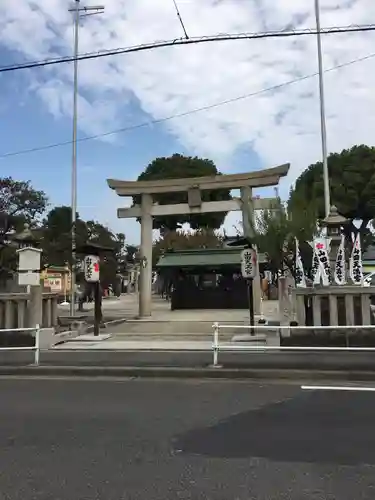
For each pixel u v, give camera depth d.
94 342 14.18
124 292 66.12
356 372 9.23
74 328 16.16
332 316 12.40
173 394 7.98
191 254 27.80
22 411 6.85
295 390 8.23
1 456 4.95
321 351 11.61
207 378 9.49
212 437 5.58
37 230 19.23
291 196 22.89
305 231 16.81
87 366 10.22
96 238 26.58
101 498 3.92
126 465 4.67
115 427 6.01
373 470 4.50
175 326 18.33
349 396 7.72
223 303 27.50
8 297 13.48
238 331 16.16
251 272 14.61
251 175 21.70
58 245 20.09
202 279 28.05
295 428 5.92
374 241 46.81
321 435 5.61
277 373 9.39
